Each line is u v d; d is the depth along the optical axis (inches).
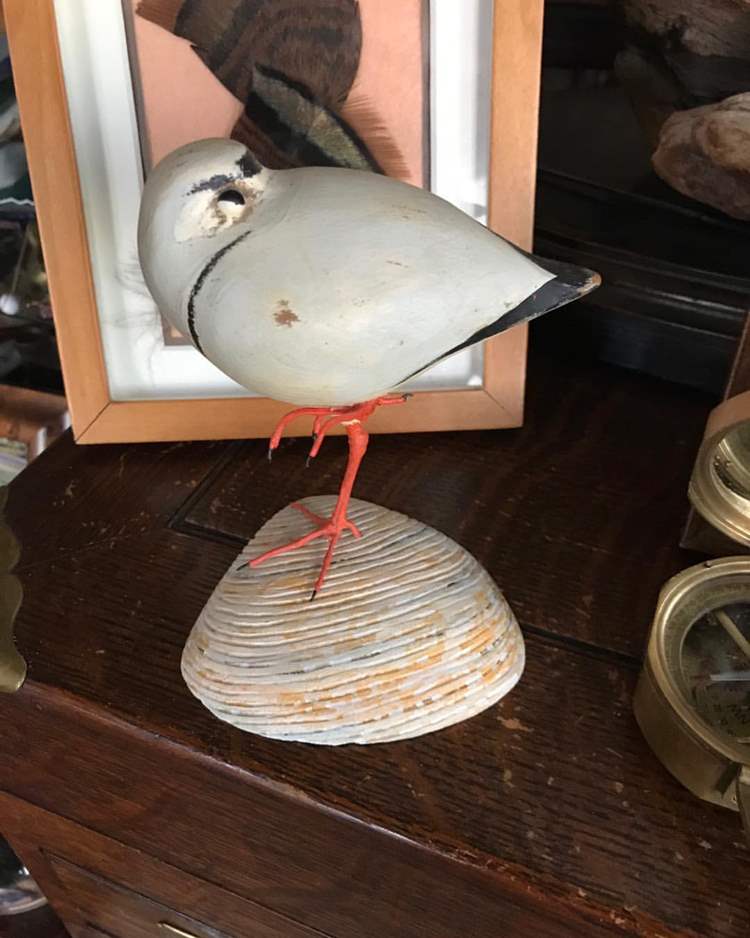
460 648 18.4
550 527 22.4
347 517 20.2
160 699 19.2
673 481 23.4
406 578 18.9
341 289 14.5
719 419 17.9
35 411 31.9
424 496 23.2
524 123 20.3
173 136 21.2
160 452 24.5
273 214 15.0
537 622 20.4
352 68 20.5
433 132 21.2
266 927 23.1
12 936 35.2
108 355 23.4
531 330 27.3
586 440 24.6
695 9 20.5
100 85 20.5
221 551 22.1
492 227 21.5
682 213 23.1
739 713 17.2
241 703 18.3
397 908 19.3
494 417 24.1
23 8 19.0
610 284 25.0
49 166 20.6
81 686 19.5
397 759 18.1
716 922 16.0
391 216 14.9
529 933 17.9
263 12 20.0
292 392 15.7
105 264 22.3
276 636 18.5
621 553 21.8
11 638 18.4
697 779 16.8
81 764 21.1
